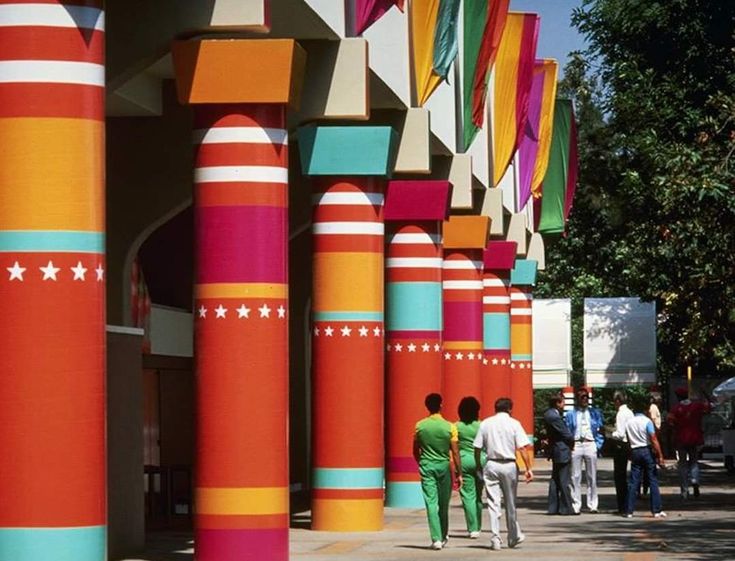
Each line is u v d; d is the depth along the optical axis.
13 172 14.93
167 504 26.42
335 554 20.89
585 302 55.91
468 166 34.00
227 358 18.91
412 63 28.84
